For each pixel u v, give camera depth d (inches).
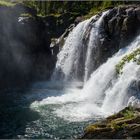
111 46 1686.8
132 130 927.7
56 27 2253.9
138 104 1159.6
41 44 1929.1
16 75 1733.5
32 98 1437.0
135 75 1280.8
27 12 1963.6
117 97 1296.8
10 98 1439.5
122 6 1775.3
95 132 943.7
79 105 1315.2
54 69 1931.6
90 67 1766.7
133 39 1619.1
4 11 1739.7
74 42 1899.6
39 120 1147.9
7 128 1085.8
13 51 1739.7
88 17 2096.5
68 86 1710.1
